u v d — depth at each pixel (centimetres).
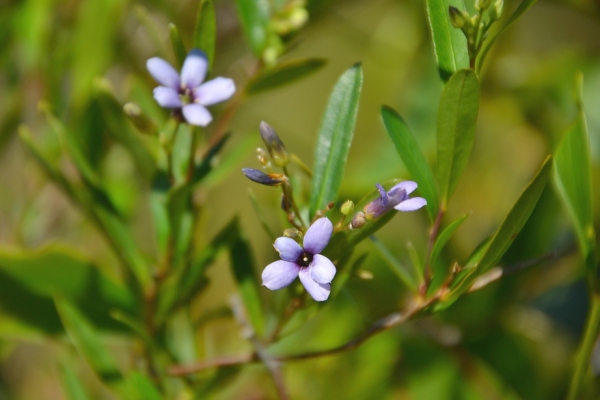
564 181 27
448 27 25
